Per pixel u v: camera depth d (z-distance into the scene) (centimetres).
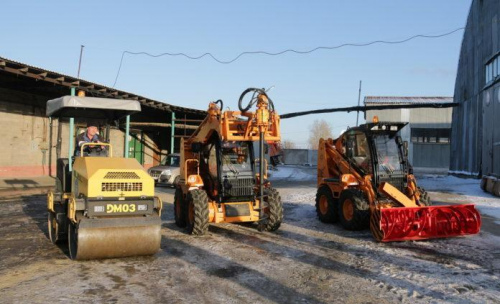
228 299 490
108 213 626
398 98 4622
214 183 905
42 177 2106
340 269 623
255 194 922
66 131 2294
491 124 2216
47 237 815
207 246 758
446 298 505
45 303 466
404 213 824
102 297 488
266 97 834
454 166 3112
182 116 3045
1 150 1941
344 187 958
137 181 647
